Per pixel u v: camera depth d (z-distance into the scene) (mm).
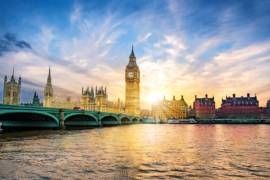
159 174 19828
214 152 31875
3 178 18016
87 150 32000
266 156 29031
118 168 21562
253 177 19484
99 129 89562
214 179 18734
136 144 39812
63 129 77250
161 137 54875
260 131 82688
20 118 76625
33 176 18625
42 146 35969
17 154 28438
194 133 71188
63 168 21266
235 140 48812
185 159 26375
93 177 18672
